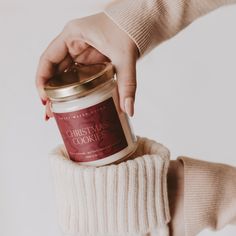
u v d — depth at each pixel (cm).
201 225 66
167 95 118
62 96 55
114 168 56
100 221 58
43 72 69
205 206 65
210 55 116
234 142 121
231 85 118
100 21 63
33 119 116
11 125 115
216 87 118
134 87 59
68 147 58
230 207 66
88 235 59
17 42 111
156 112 119
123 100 57
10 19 110
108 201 57
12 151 117
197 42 115
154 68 116
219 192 66
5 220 121
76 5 111
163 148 60
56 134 117
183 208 66
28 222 122
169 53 115
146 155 59
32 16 110
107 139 56
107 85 56
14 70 113
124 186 57
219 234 120
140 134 119
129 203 58
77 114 55
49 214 121
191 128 120
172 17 66
